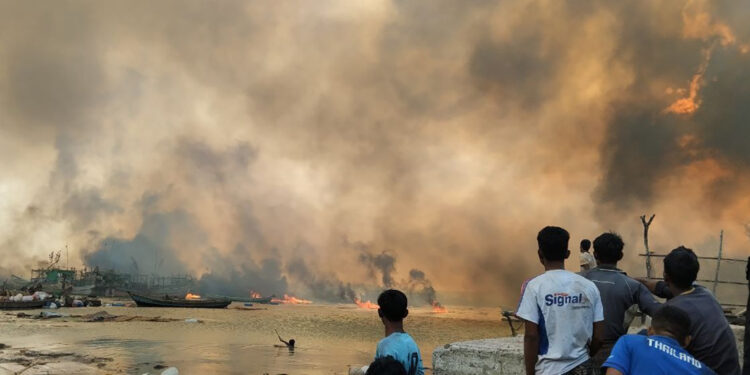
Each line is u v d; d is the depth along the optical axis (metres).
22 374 19.89
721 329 4.23
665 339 3.45
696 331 4.25
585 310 4.17
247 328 54.44
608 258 5.12
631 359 3.44
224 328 52.69
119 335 40.09
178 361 27.44
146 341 36.47
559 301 4.17
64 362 23.39
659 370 3.32
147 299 92.38
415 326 76.75
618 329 4.87
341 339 46.31
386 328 4.77
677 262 4.48
